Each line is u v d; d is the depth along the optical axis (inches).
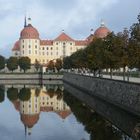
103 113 3277.6
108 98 3873.0
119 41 3735.2
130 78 4397.1
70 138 2314.2
